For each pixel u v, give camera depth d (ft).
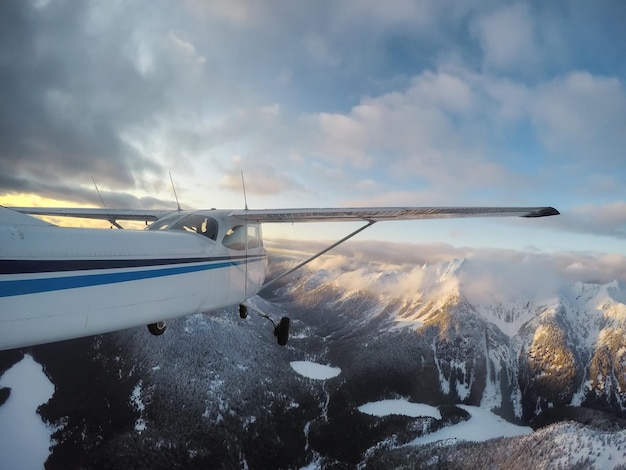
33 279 13.92
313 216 26.55
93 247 16.25
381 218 26.55
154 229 24.34
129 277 17.76
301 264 31.76
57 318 14.71
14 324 13.48
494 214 23.66
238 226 27.27
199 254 22.67
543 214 23.25
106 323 16.75
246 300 30.12
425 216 25.21
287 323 34.73
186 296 21.65
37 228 14.88
